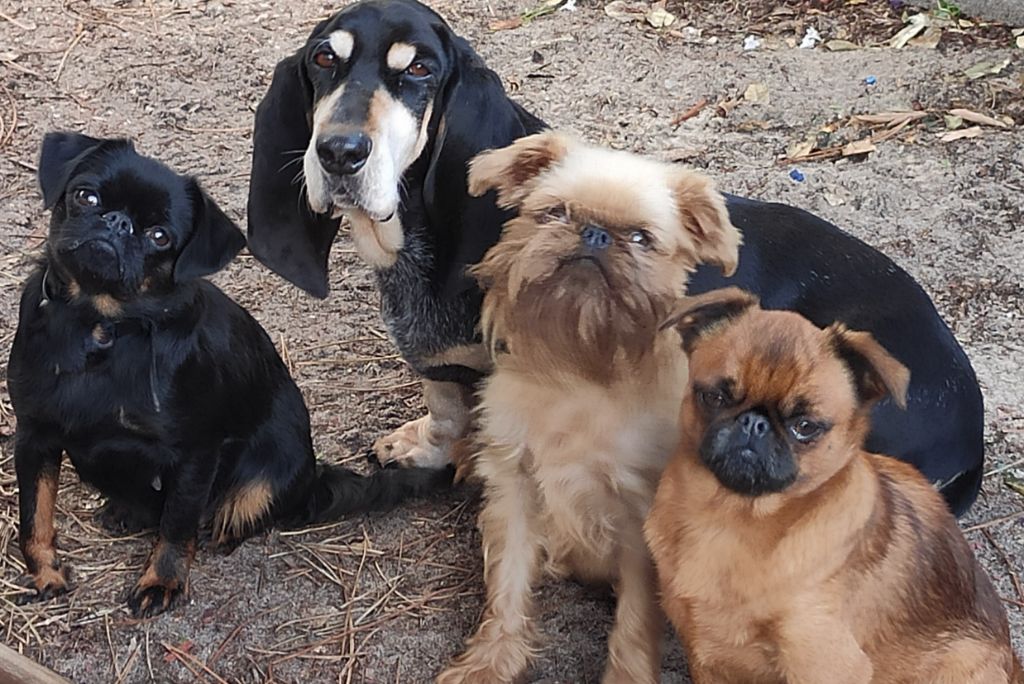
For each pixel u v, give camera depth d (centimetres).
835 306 176
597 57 264
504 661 168
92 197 165
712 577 154
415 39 169
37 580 174
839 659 152
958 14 271
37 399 169
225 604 175
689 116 246
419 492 184
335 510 182
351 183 167
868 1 280
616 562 170
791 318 151
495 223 173
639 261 154
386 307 181
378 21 169
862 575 153
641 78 256
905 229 220
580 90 253
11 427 190
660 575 159
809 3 282
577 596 177
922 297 179
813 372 148
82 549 179
